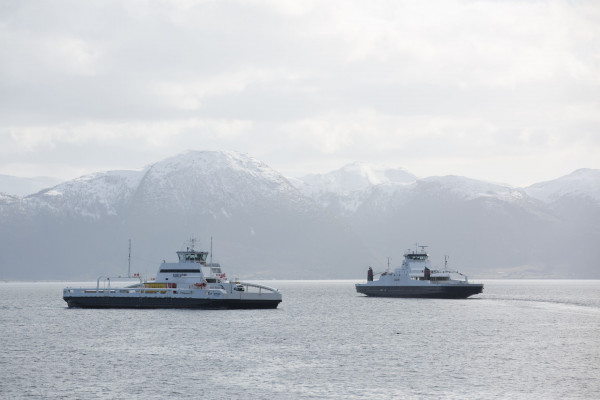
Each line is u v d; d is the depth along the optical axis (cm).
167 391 16575
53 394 16300
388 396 16188
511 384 17275
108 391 16550
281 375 18200
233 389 16762
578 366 19400
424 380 17675
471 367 19250
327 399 15950
